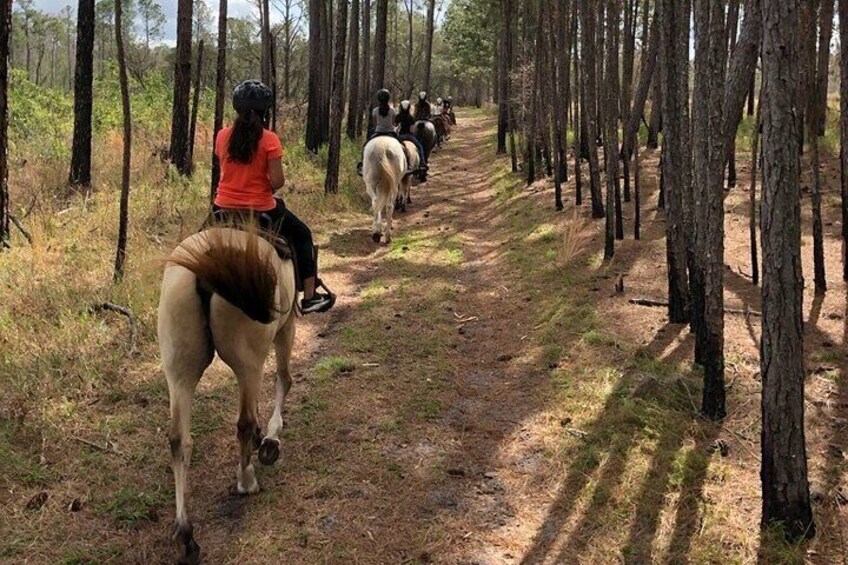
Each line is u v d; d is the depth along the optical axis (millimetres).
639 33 22094
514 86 22578
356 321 7820
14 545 3865
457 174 21156
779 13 3695
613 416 5480
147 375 6000
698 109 6078
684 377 6086
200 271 3674
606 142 11031
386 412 5688
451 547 4105
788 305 3904
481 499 4590
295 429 5383
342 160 19094
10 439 4812
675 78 7070
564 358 6738
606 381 6125
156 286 7477
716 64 5156
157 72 23938
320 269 9961
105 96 21344
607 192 9680
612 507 4445
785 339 3938
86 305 7094
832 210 11461
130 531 4105
